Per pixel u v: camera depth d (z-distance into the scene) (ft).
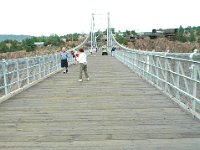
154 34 345.51
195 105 22.61
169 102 28.40
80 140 17.40
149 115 23.25
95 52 229.86
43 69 52.13
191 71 23.11
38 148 16.19
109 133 18.62
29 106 27.12
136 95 32.50
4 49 288.71
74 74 59.00
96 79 48.73
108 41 266.98
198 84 23.88
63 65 62.64
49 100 30.07
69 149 15.99
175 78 28.86
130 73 59.06
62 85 41.68
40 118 22.59
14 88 36.11
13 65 35.09
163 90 33.65
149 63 43.83
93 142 17.03
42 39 362.33
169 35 332.19
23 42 334.44
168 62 31.09
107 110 25.12
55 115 23.50
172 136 17.94
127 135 18.20
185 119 21.91
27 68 40.57
